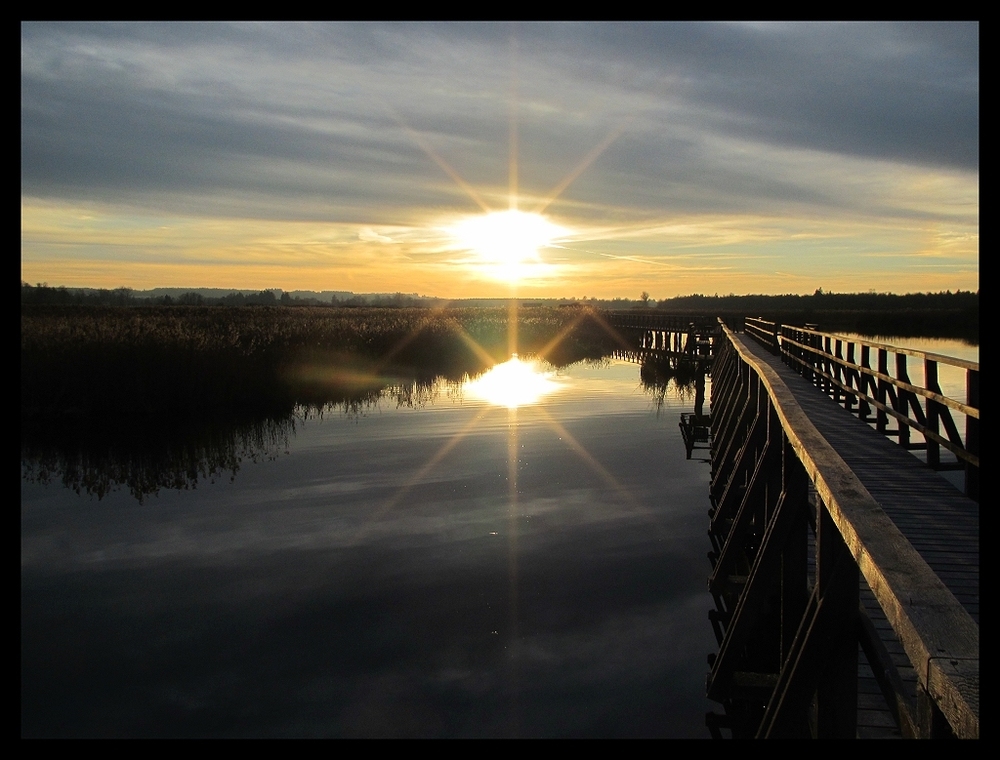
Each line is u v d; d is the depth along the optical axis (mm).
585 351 40219
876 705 4434
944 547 5082
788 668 4695
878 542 3254
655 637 7684
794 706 4160
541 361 35812
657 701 6547
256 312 55781
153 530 10898
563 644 7508
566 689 6715
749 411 12898
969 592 4262
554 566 9438
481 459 14961
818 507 4473
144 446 16109
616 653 7367
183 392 19484
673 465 14984
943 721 2531
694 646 7500
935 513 5910
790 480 6059
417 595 8602
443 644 7504
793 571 5996
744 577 8453
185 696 6668
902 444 9039
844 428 9828
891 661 3822
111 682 6883
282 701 6477
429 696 6598
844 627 4090
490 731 6043
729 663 6445
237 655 7328
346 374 25266
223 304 116875
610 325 53812
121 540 10492
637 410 21562
